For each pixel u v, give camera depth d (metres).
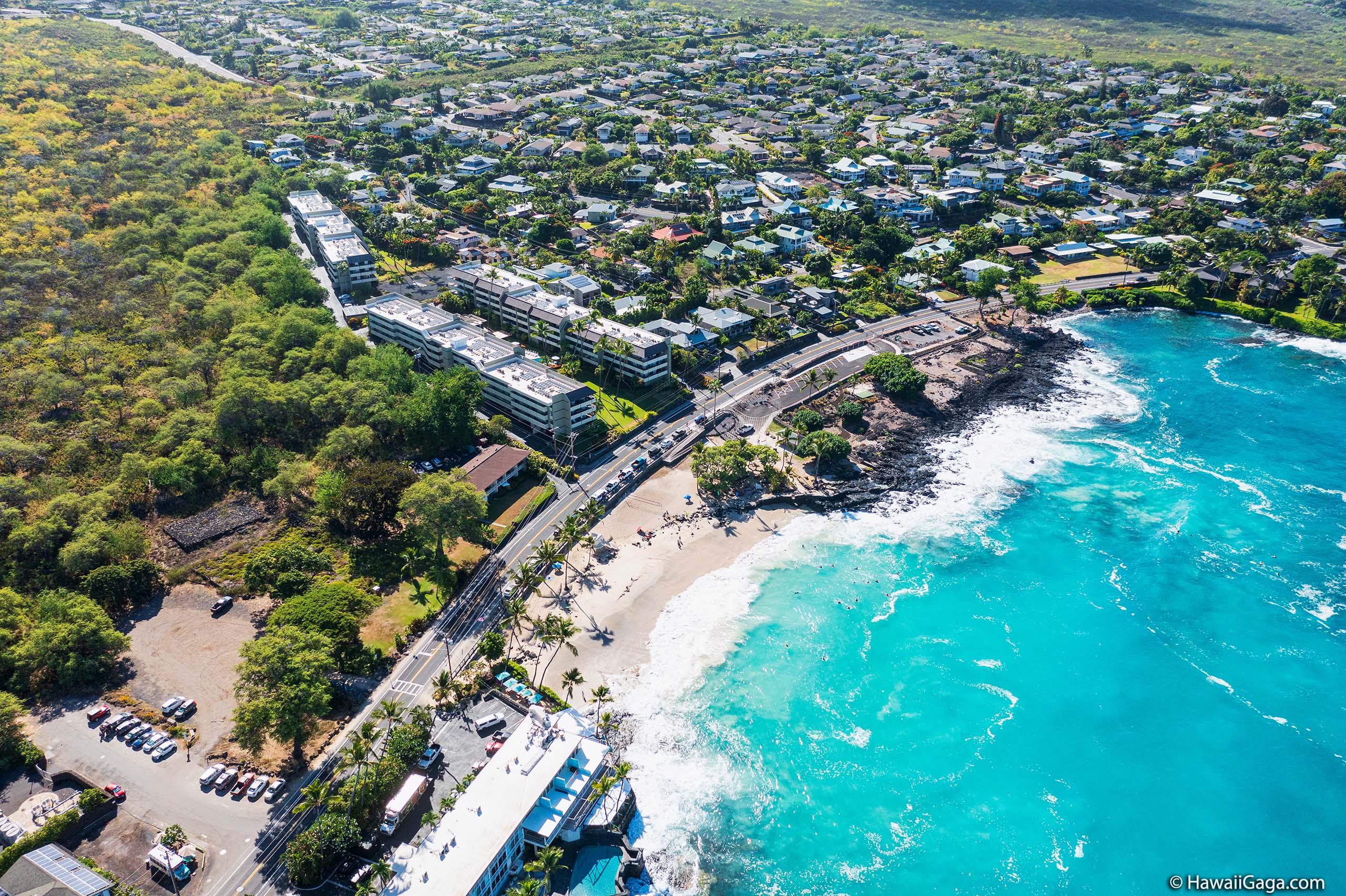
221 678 193.00
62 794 164.75
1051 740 189.62
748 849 167.38
